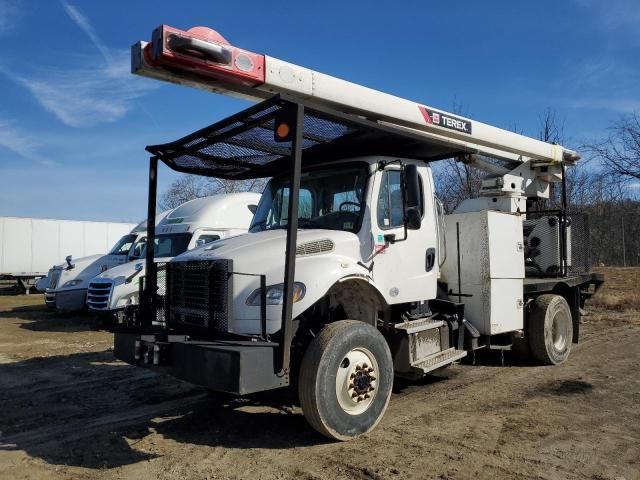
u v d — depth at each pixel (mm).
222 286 4918
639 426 5227
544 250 9305
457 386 6902
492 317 7188
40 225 25562
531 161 9312
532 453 4520
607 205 26281
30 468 4406
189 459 4547
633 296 16172
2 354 9805
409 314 6258
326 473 4156
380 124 5719
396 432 5070
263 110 4707
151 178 6082
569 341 8586
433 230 6426
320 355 4633
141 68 4711
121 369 8328
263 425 5426
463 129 7332
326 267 4992
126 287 12344
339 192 5895
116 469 4359
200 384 4480
